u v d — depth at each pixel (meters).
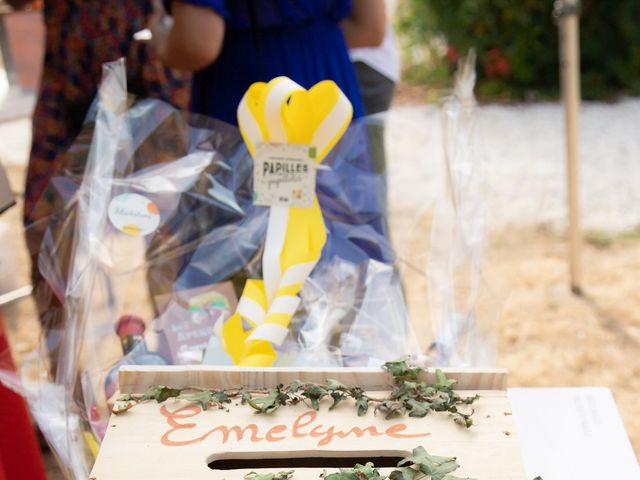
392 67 2.00
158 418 0.81
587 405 1.05
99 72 1.72
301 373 0.85
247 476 0.74
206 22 1.44
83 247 1.01
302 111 0.98
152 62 1.70
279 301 0.99
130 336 1.04
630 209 3.44
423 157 2.00
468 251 1.11
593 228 3.28
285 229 1.02
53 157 1.74
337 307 1.08
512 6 4.81
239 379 0.85
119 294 1.07
